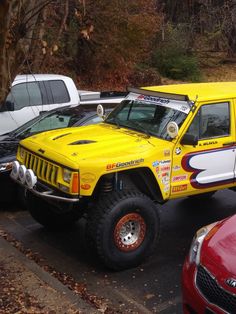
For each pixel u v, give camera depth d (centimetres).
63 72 1845
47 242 666
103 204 554
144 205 573
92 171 541
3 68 466
